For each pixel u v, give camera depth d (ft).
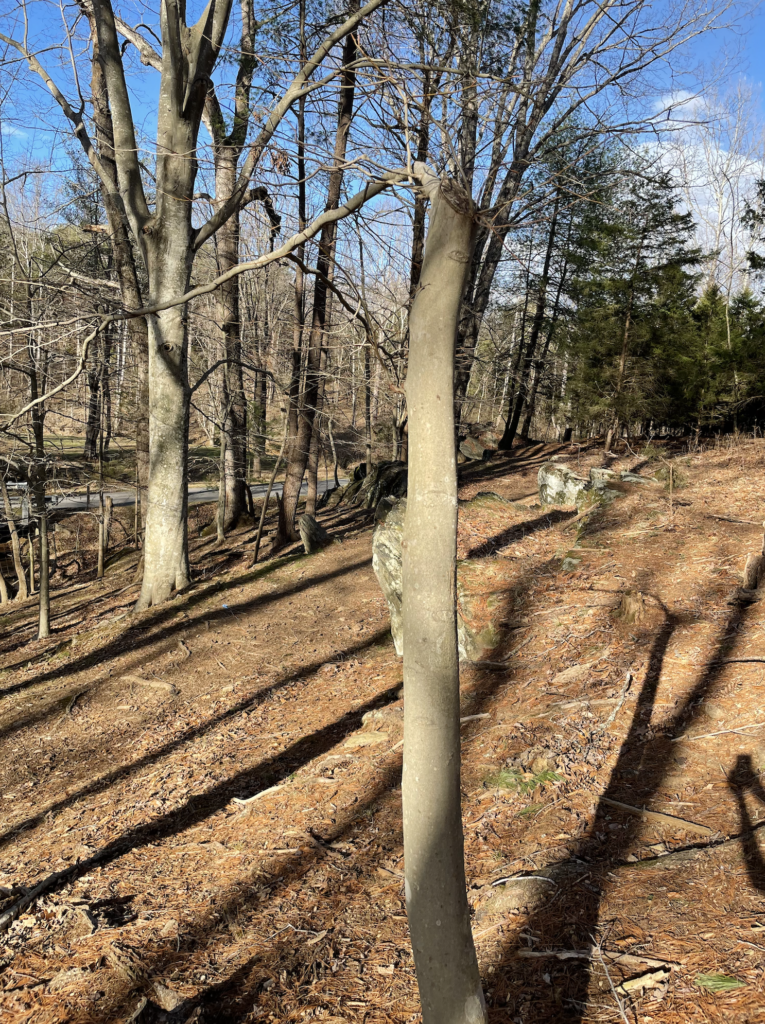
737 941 10.03
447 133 8.07
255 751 24.43
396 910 13.57
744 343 63.00
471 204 6.48
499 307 87.76
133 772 24.91
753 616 21.17
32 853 20.02
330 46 30.30
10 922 15.57
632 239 60.18
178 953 13.53
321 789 19.80
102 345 51.83
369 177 8.51
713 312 72.69
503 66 25.16
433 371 6.72
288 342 55.88
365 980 11.75
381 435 72.08
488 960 11.07
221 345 52.54
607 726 17.57
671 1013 9.13
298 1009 11.36
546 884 12.39
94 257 58.44
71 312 39.88
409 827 6.82
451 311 6.71
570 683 20.29
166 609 41.65
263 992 11.98
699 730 16.43
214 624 38.75
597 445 73.15
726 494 35.83
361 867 15.47
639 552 27.81
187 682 32.78
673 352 62.95
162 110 38.27
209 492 82.99
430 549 6.66
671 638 21.16
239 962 12.94
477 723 20.07
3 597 55.11
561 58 42.55
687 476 42.80
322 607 39.34
